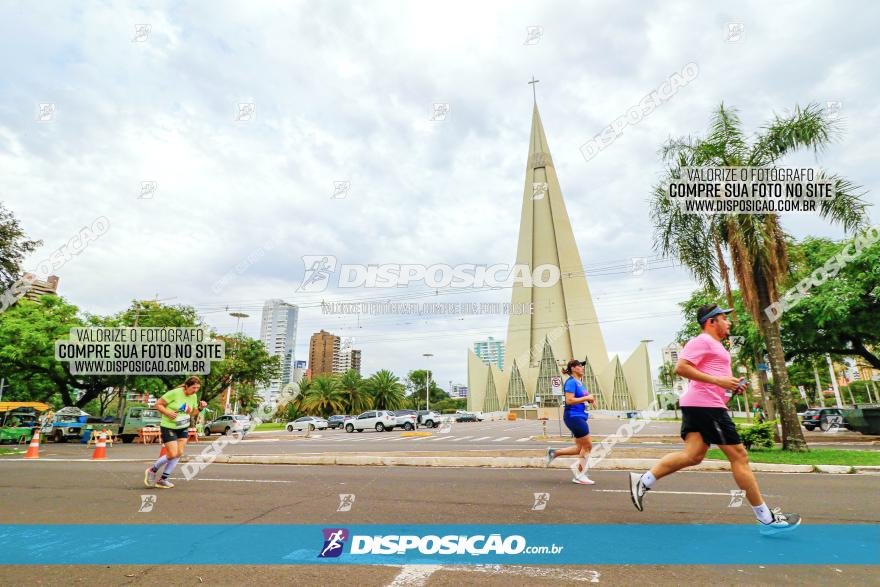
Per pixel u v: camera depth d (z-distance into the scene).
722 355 4.23
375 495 5.93
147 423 24.09
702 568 3.22
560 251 90.62
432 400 126.25
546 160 95.06
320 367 76.94
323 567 3.36
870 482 6.79
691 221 12.45
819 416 23.62
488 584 3.00
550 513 4.82
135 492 6.47
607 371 83.69
